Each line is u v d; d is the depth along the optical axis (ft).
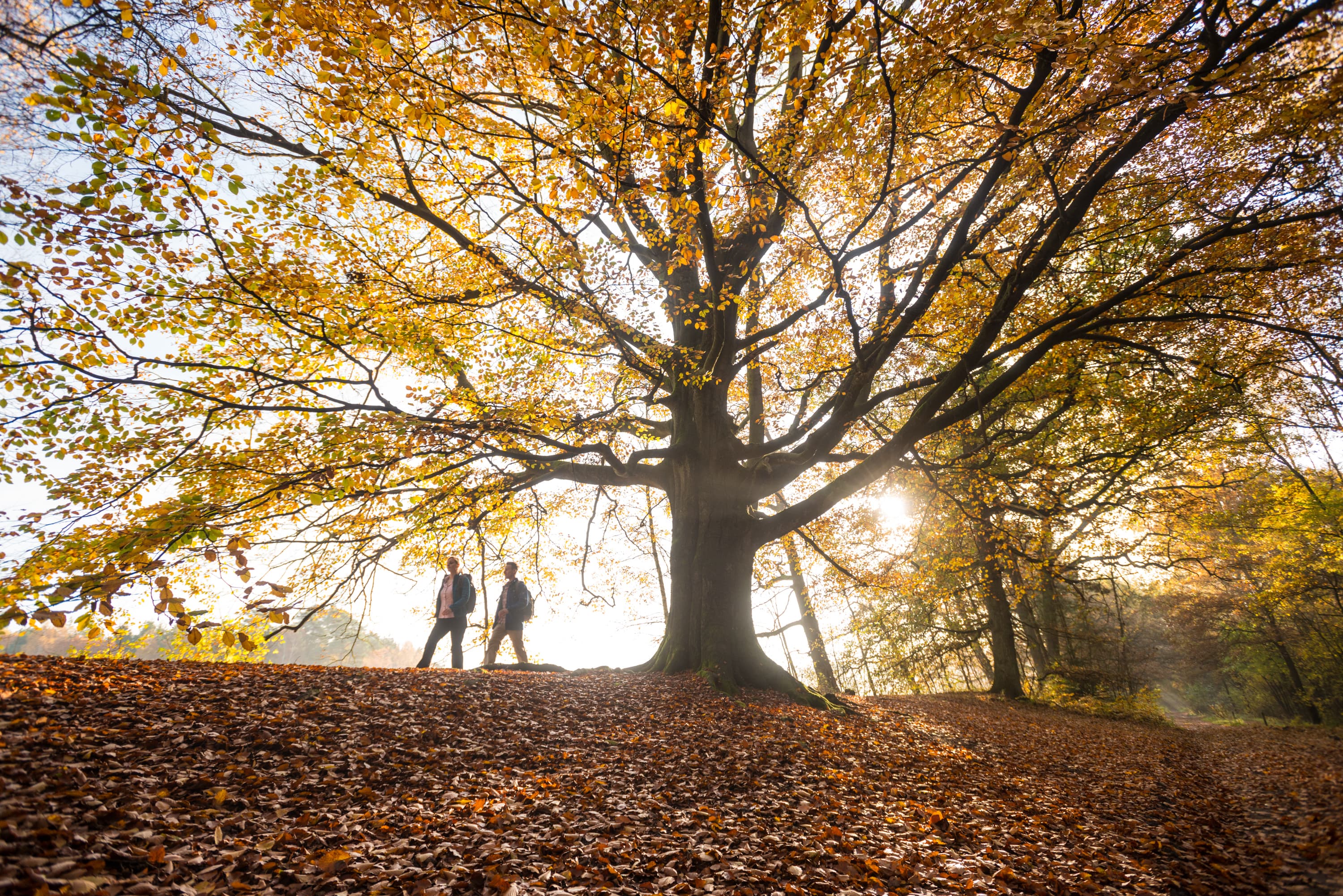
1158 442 47.09
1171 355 37.52
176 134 20.17
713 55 20.92
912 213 39.60
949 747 29.37
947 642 76.38
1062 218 27.86
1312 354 36.88
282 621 13.51
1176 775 29.53
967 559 53.01
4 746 11.39
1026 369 33.86
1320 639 82.28
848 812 17.33
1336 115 21.89
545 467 36.83
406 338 28.25
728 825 15.28
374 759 15.87
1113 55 18.21
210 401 25.53
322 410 25.61
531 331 34.01
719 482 36.91
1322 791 23.30
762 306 41.57
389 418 25.91
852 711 34.83
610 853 12.85
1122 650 88.02
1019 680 65.67
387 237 34.78
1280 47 19.61
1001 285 30.76
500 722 20.92
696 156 24.27
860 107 23.84
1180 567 64.80
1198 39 21.27
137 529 16.48
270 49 19.77
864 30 19.86
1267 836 18.70
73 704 14.19
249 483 24.64
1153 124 24.97
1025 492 46.01
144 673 17.88
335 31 18.39
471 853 11.91
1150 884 14.15
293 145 27.61
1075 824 19.13
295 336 28.07
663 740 22.29
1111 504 48.91
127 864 9.32
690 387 37.19
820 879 12.61
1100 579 64.44
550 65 18.24
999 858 15.11
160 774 12.44
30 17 15.46
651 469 40.19
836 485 35.83
